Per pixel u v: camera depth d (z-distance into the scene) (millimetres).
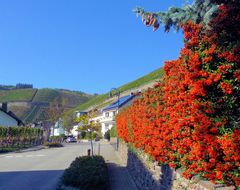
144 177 13438
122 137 25078
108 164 24609
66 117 102375
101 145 51719
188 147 6680
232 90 5465
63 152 39438
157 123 9453
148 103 11359
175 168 8141
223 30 5648
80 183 14070
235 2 5645
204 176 5887
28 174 20516
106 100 104438
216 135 5594
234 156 5094
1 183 17188
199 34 6211
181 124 6484
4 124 58469
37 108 152500
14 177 19281
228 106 5645
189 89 6316
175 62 7625
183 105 6598
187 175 6691
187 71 6047
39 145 56906
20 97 166125
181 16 7703
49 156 33812
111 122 74188
